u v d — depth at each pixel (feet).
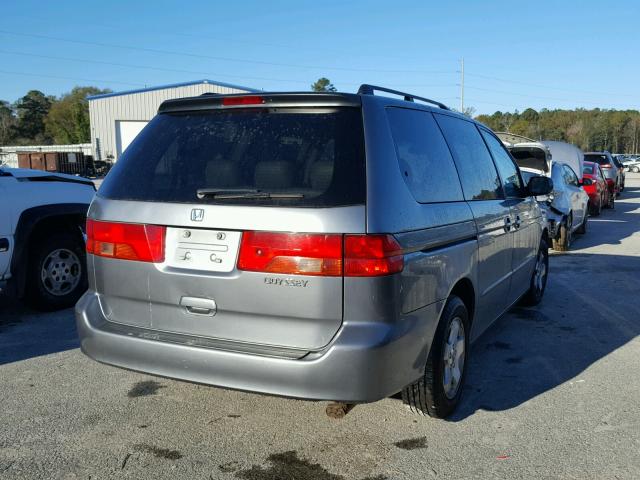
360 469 10.24
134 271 10.57
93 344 10.85
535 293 20.83
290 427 11.73
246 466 10.30
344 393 9.23
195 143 10.71
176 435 11.37
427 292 10.48
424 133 11.94
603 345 17.07
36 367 14.76
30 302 19.43
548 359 15.87
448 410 11.98
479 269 13.21
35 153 116.06
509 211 15.74
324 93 10.14
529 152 33.35
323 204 9.30
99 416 12.12
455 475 10.07
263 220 9.46
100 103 132.16
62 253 19.86
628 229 45.29
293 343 9.52
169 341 10.11
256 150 10.11
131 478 9.87
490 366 15.33
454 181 12.57
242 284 9.64
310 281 9.25
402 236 9.71
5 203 17.84
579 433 11.62
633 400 13.24
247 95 10.57
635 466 10.40
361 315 9.24
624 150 382.42
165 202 10.29
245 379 9.53
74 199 19.81
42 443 10.98
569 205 34.19
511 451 10.89
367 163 9.61
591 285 24.95
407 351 9.91
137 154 11.25
